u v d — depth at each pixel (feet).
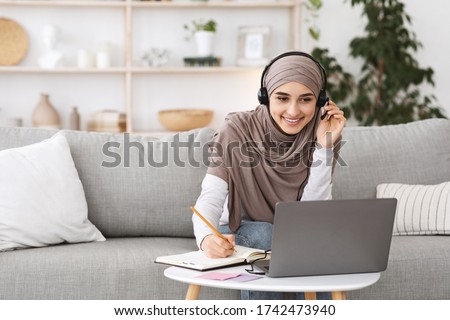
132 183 8.48
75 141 8.60
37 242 7.70
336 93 15.71
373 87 15.69
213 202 6.82
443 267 7.57
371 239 5.71
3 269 6.93
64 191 7.95
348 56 16.55
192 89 16.87
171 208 8.51
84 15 16.47
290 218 5.45
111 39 16.57
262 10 16.84
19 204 7.63
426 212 8.46
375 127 9.45
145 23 16.61
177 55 16.72
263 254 6.05
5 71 15.84
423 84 16.76
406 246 7.75
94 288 7.03
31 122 16.40
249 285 5.32
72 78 16.49
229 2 16.02
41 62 15.85
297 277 5.61
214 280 5.44
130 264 7.16
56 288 6.97
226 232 7.21
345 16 16.62
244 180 7.22
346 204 5.56
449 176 9.15
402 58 15.48
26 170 7.80
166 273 5.67
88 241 8.09
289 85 6.63
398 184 8.86
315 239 5.56
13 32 16.22
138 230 8.51
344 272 5.74
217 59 16.11
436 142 9.27
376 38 15.31
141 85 16.72
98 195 8.41
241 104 16.99
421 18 16.70
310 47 16.69
